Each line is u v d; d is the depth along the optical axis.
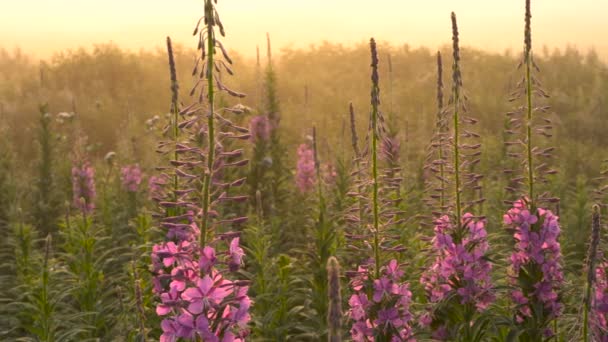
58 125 20.44
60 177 14.78
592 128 44.47
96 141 40.75
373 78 4.77
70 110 42.78
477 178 5.41
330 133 25.59
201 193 3.79
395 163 9.13
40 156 14.24
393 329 4.83
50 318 6.14
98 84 52.28
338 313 2.23
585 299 3.60
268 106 13.51
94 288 7.43
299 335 6.84
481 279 5.37
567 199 13.02
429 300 5.73
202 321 3.52
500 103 43.97
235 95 3.65
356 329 4.93
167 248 3.73
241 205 11.78
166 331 3.56
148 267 6.09
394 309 4.85
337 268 2.23
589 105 49.44
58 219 12.53
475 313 5.58
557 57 67.62
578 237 10.12
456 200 5.46
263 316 7.20
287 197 12.66
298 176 13.04
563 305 5.45
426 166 5.49
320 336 6.55
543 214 5.56
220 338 3.63
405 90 52.03
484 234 5.40
